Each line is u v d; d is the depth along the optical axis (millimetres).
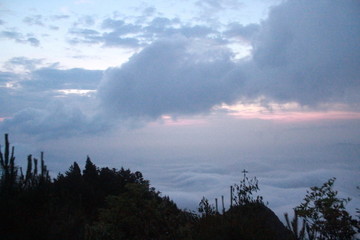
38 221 6285
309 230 6246
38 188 8156
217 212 7605
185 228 7539
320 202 6512
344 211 6188
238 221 6770
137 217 7984
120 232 7730
